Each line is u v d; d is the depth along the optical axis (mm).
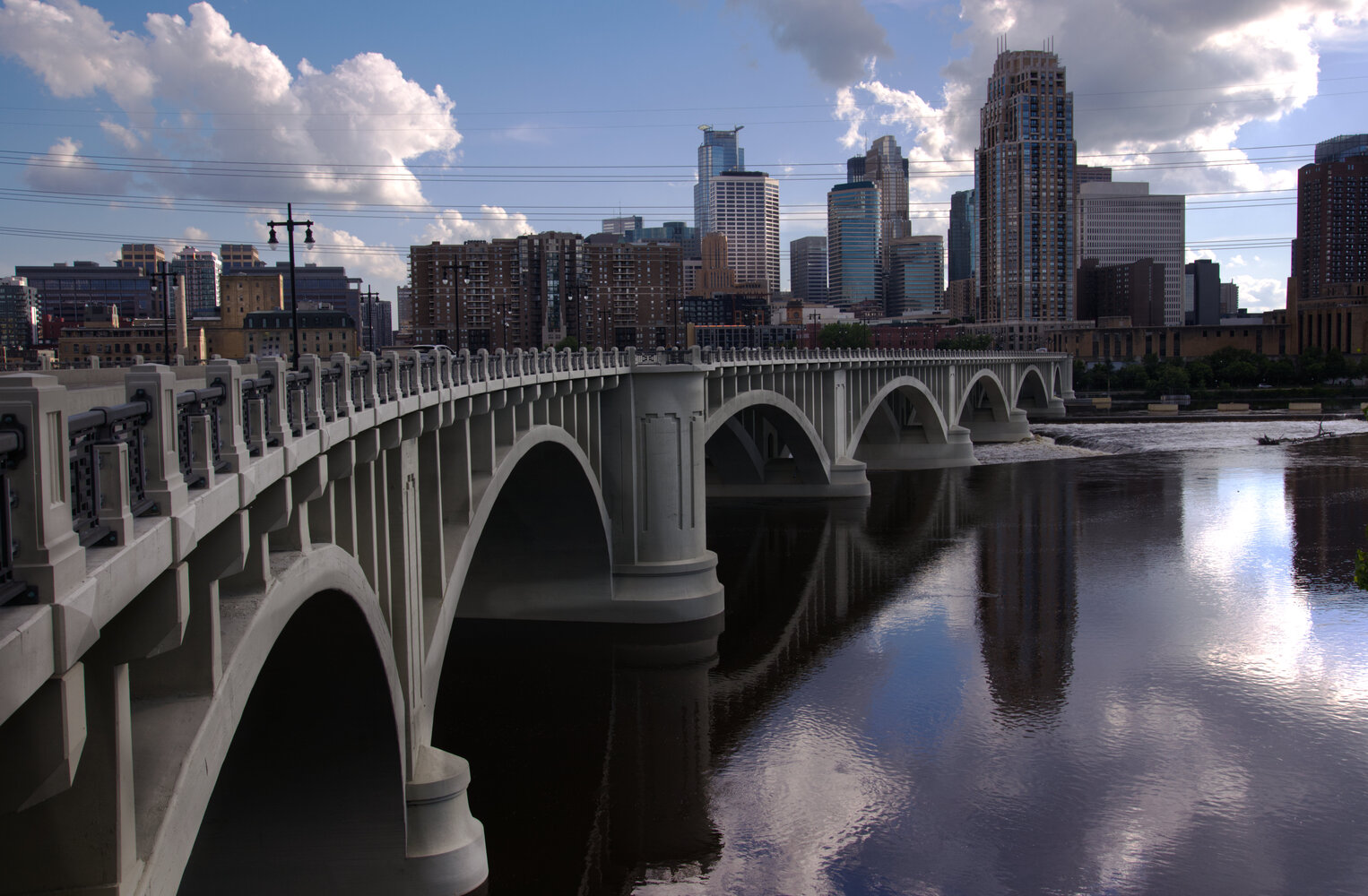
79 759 8055
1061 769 30172
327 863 20875
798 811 27828
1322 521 67000
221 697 11133
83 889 8883
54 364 26344
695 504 45250
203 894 20609
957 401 114688
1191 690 36375
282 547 15188
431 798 21656
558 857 25469
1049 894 23625
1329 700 35219
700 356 49688
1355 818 26922
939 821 27109
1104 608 46969
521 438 32031
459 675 38875
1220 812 27391
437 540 24812
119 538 8031
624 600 43688
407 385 21625
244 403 12273
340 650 18844
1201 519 68812
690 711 35125
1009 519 69938
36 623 6559
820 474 78875
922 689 36969
